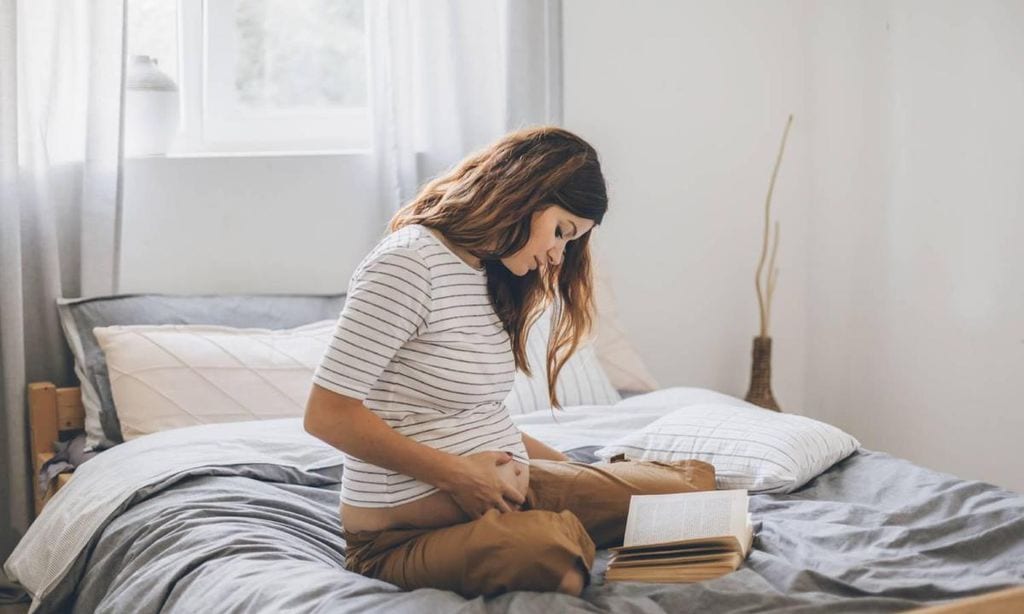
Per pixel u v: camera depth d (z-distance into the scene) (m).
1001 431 3.12
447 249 1.79
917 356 3.41
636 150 3.60
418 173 3.33
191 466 2.28
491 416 1.89
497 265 1.87
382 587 1.65
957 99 3.21
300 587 1.64
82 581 2.14
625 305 3.65
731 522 1.83
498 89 3.35
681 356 3.72
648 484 2.07
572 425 2.70
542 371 2.98
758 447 2.30
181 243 3.19
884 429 3.55
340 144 3.42
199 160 3.17
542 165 1.77
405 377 1.78
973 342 3.20
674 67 3.61
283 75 3.40
